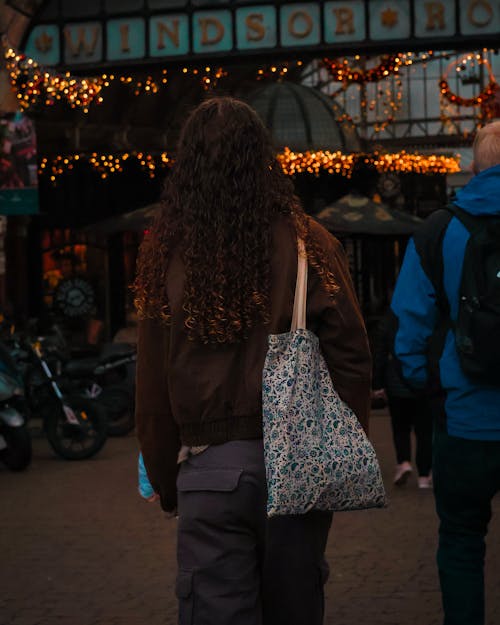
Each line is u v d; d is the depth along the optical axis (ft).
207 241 10.23
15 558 24.16
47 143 83.30
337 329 10.25
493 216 13.51
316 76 129.59
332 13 57.16
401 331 13.94
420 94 137.18
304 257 10.27
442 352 13.71
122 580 21.89
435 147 130.21
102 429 41.29
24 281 79.30
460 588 13.85
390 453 41.11
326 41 57.36
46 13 59.21
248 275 10.13
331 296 10.25
